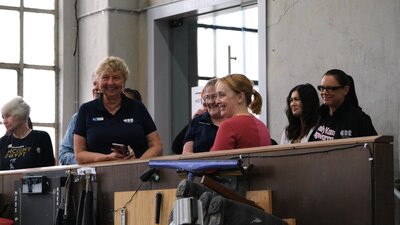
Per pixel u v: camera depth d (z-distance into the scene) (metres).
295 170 3.91
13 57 10.27
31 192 5.58
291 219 3.85
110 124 5.46
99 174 5.16
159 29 9.86
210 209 3.67
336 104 5.66
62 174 5.45
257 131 4.44
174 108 9.85
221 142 4.39
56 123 10.32
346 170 3.71
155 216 4.50
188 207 2.99
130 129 5.46
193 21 9.65
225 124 4.42
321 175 3.81
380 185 3.62
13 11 10.30
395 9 7.03
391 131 6.98
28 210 5.66
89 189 5.17
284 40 8.05
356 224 3.66
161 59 9.86
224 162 4.10
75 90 10.33
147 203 4.60
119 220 4.76
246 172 4.07
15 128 6.76
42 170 5.64
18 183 5.73
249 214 3.71
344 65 7.44
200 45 9.52
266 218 3.74
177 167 4.34
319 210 3.81
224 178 4.19
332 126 5.68
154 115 9.80
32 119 10.25
